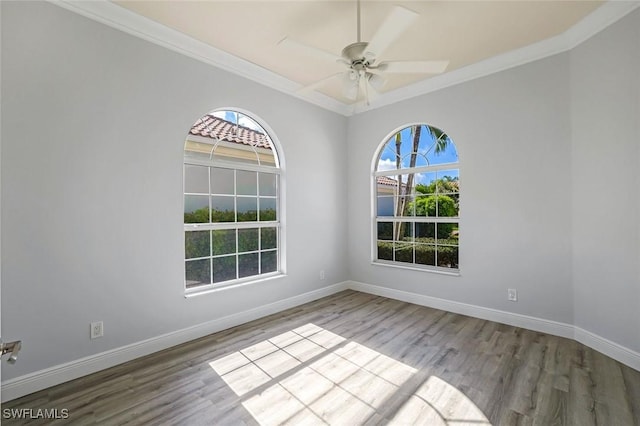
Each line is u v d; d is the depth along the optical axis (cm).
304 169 395
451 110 352
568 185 278
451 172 365
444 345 269
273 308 355
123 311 243
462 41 283
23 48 199
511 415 178
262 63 324
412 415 179
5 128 193
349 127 457
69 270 218
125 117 244
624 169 233
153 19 248
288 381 215
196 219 299
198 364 239
